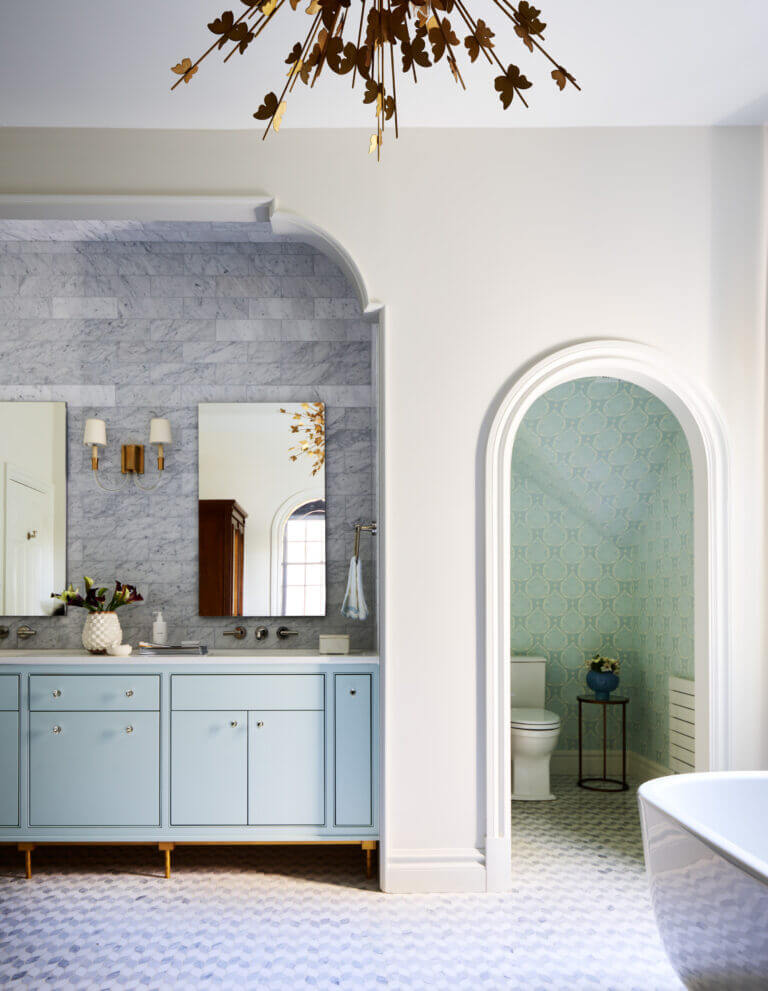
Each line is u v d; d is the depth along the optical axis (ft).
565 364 11.21
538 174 11.45
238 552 13.64
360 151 11.35
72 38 9.05
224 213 11.50
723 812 8.89
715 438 11.42
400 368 11.28
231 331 13.87
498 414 11.14
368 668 11.62
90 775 11.65
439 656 11.12
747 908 6.29
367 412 13.84
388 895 10.80
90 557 13.65
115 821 11.60
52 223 12.94
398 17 4.74
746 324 11.50
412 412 11.26
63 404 13.73
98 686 11.74
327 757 11.56
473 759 11.08
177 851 12.78
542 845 12.78
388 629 11.12
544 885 11.09
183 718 11.66
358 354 13.89
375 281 11.30
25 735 11.69
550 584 17.78
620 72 9.99
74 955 9.09
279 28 8.86
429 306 11.32
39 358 13.79
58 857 12.54
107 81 9.98
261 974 8.61
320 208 11.27
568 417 16.30
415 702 11.09
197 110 10.71
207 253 13.91
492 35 5.04
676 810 7.56
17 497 13.64
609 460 16.72
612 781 16.83
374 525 12.84
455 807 11.05
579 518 17.65
